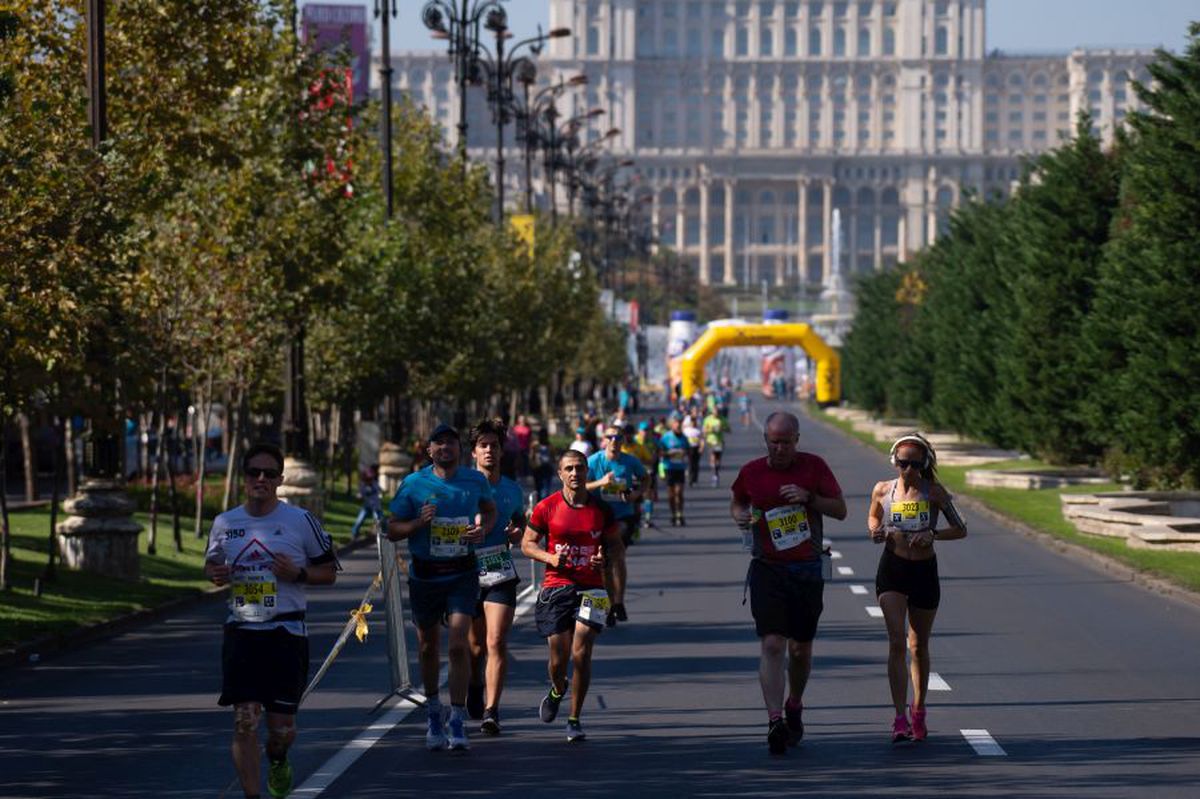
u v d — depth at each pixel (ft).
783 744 119.03
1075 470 495.41
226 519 96.58
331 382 427.74
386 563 135.03
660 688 152.15
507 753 121.49
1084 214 476.13
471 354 509.35
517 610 217.15
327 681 159.33
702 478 561.43
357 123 457.68
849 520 389.60
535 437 554.87
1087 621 204.85
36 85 242.78
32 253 189.98
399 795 106.63
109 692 153.48
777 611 119.75
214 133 265.54
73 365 213.46
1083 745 123.34
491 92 579.89
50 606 207.21
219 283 307.58
